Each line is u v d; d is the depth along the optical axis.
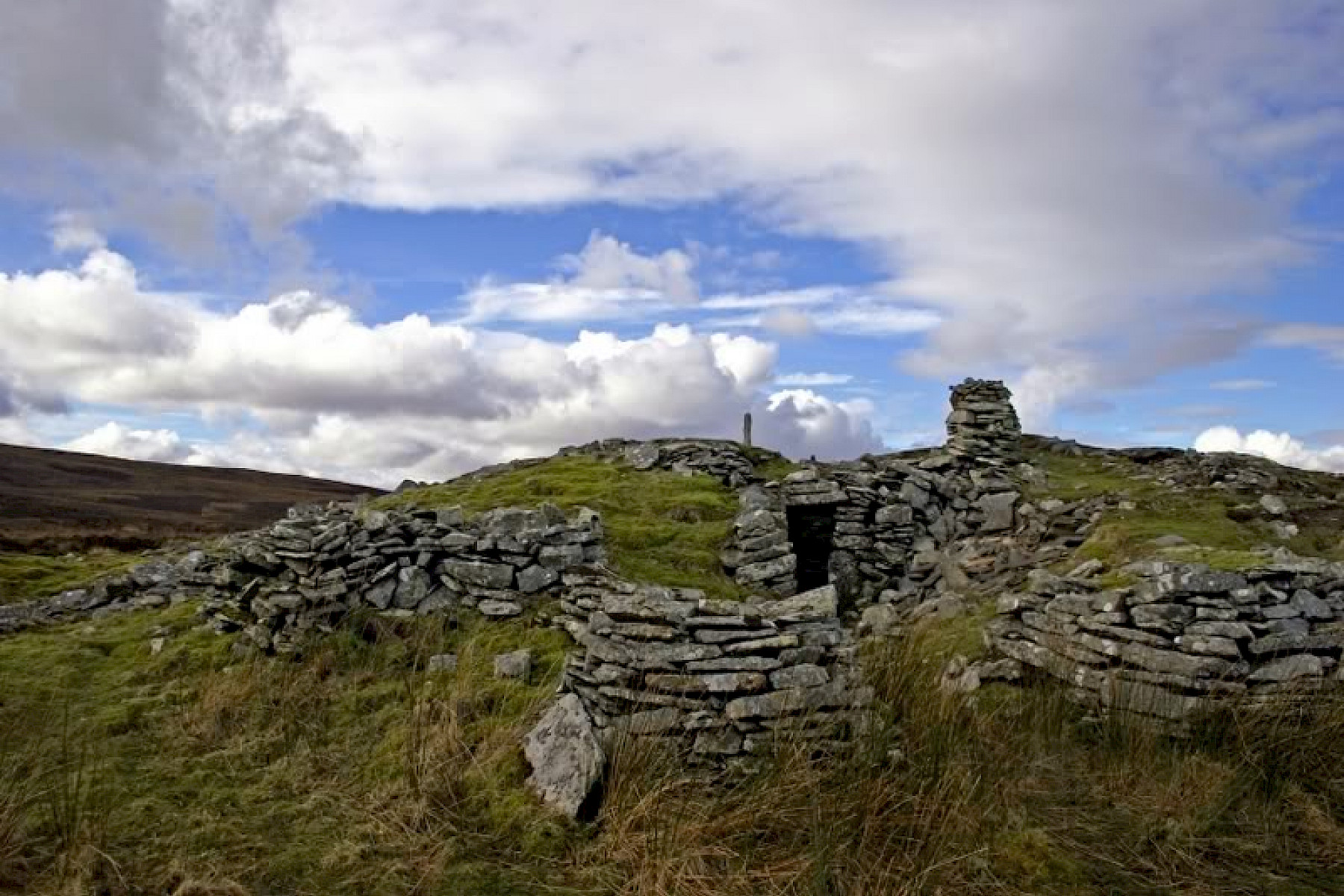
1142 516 15.05
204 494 60.97
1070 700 9.08
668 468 19.64
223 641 10.97
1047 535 15.49
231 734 8.57
